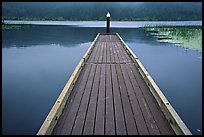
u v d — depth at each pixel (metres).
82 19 151.75
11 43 24.00
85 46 22.20
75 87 6.36
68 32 37.41
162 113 4.73
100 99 5.50
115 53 12.20
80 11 157.00
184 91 9.35
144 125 4.27
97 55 11.54
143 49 19.88
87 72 8.03
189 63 14.27
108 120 4.47
